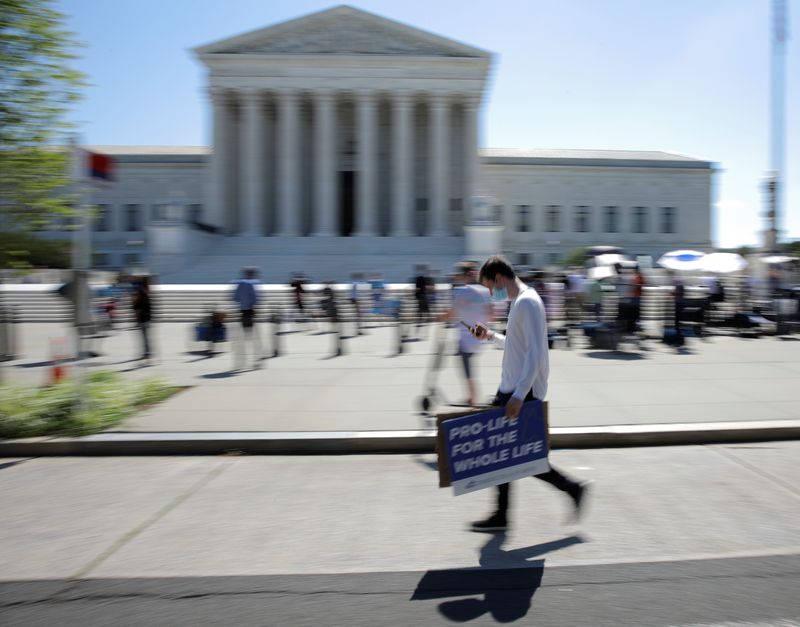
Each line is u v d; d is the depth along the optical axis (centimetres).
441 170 5250
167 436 742
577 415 830
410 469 664
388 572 428
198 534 494
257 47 5247
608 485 600
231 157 5472
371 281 2542
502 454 477
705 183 6569
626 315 1545
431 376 852
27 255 1048
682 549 458
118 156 6256
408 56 5184
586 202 6525
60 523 519
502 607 379
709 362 1316
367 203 5222
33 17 966
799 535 481
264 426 792
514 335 486
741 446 736
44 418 786
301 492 593
